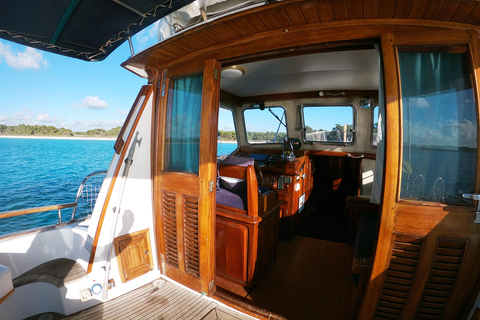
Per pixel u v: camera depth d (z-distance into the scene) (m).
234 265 2.52
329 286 2.48
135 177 2.41
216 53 1.99
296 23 1.57
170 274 2.50
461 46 1.38
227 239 2.53
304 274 2.69
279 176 3.51
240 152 4.96
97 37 1.97
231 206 2.48
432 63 1.46
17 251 2.27
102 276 2.22
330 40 1.63
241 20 1.55
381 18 1.42
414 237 1.47
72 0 1.49
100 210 2.22
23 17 1.61
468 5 1.20
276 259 3.00
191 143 2.24
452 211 1.39
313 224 4.11
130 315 2.06
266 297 2.32
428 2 1.23
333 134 4.43
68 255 2.56
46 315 2.14
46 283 2.16
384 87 1.47
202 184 2.07
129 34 1.95
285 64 2.70
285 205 3.49
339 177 4.82
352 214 3.22
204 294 2.25
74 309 2.14
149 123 2.49
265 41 1.77
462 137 1.41
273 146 4.88
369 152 4.25
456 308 1.50
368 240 2.18
